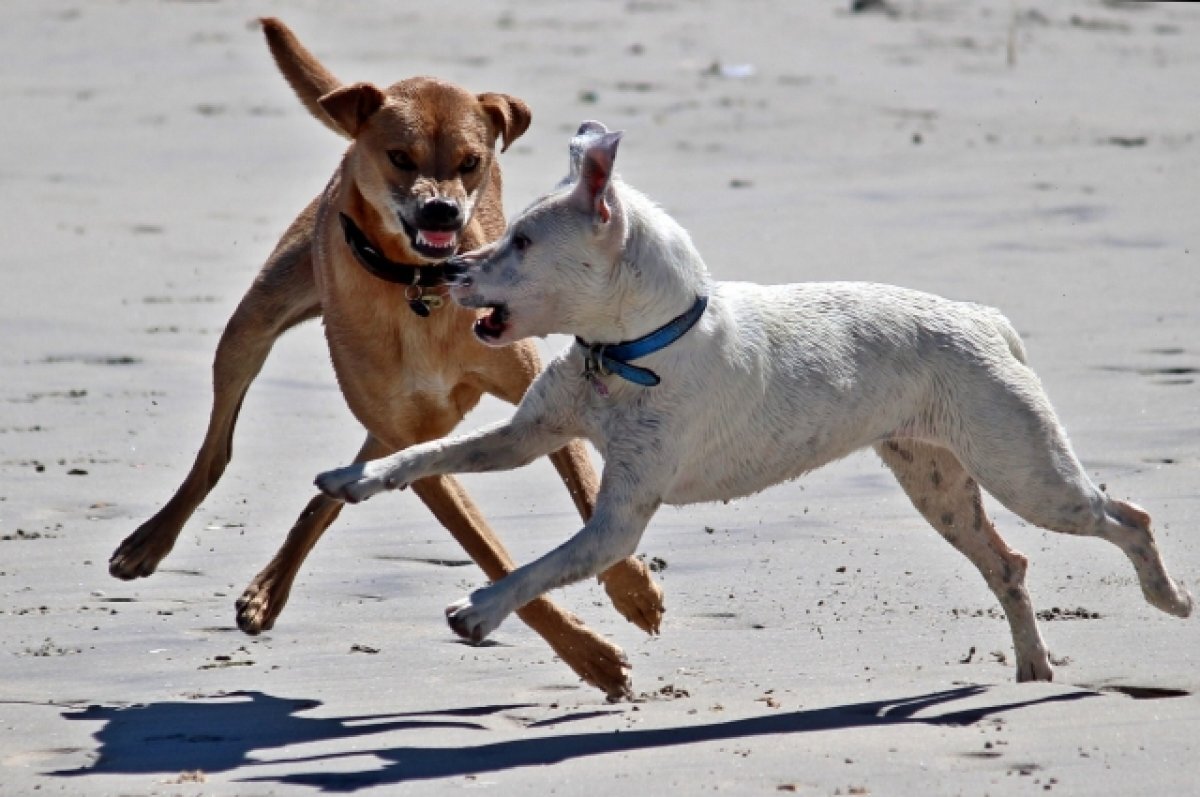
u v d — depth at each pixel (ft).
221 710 31.55
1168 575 33.63
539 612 32.09
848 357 32.09
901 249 68.90
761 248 69.56
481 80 108.88
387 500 44.98
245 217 78.13
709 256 68.49
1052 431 32.19
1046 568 38.47
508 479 46.42
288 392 54.03
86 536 41.78
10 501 44.04
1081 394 50.85
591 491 34.35
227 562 40.42
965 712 29.96
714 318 30.89
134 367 56.18
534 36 125.59
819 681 32.24
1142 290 62.03
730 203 77.97
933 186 80.43
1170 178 80.69
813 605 36.73
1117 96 103.81
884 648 34.06
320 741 29.84
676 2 141.28
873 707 30.48
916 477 33.81
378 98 35.27
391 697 32.32
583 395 31.07
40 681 33.09
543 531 42.19
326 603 37.93
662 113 99.25
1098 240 69.56
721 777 26.89
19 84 110.22
